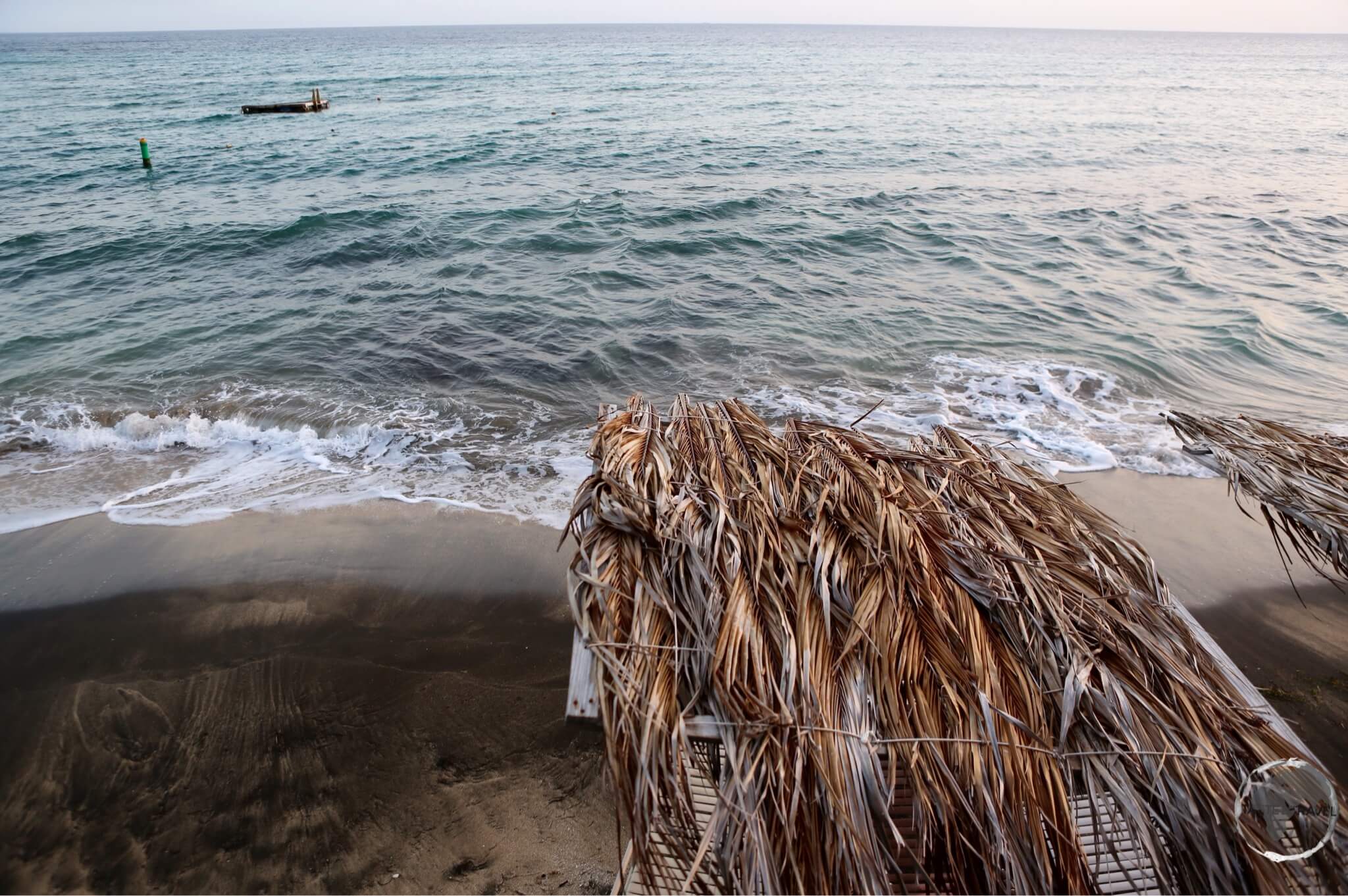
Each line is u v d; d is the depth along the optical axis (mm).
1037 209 14867
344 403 7156
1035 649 1819
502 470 6094
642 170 18641
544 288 10250
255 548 5039
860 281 10625
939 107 33031
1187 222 13883
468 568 4859
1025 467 2631
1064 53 93000
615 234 12734
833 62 65438
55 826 3199
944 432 2867
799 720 1641
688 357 8164
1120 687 1723
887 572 1932
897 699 1693
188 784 3381
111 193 16375
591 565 1931
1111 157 21297
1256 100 39625
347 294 10055
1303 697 3807
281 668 4039
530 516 5445
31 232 12797
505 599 4594
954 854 1586
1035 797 1590
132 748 3551
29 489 5781
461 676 3994
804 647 1746
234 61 71000
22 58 81188
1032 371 7777
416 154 21000
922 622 1835
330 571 4812
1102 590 1992
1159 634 1948
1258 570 4762
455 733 3645
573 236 12625
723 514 2049
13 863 3051
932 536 2084
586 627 1801
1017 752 1625
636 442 2418
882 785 1578
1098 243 12500
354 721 3705
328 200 15422
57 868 3039
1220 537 5098
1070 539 2223
